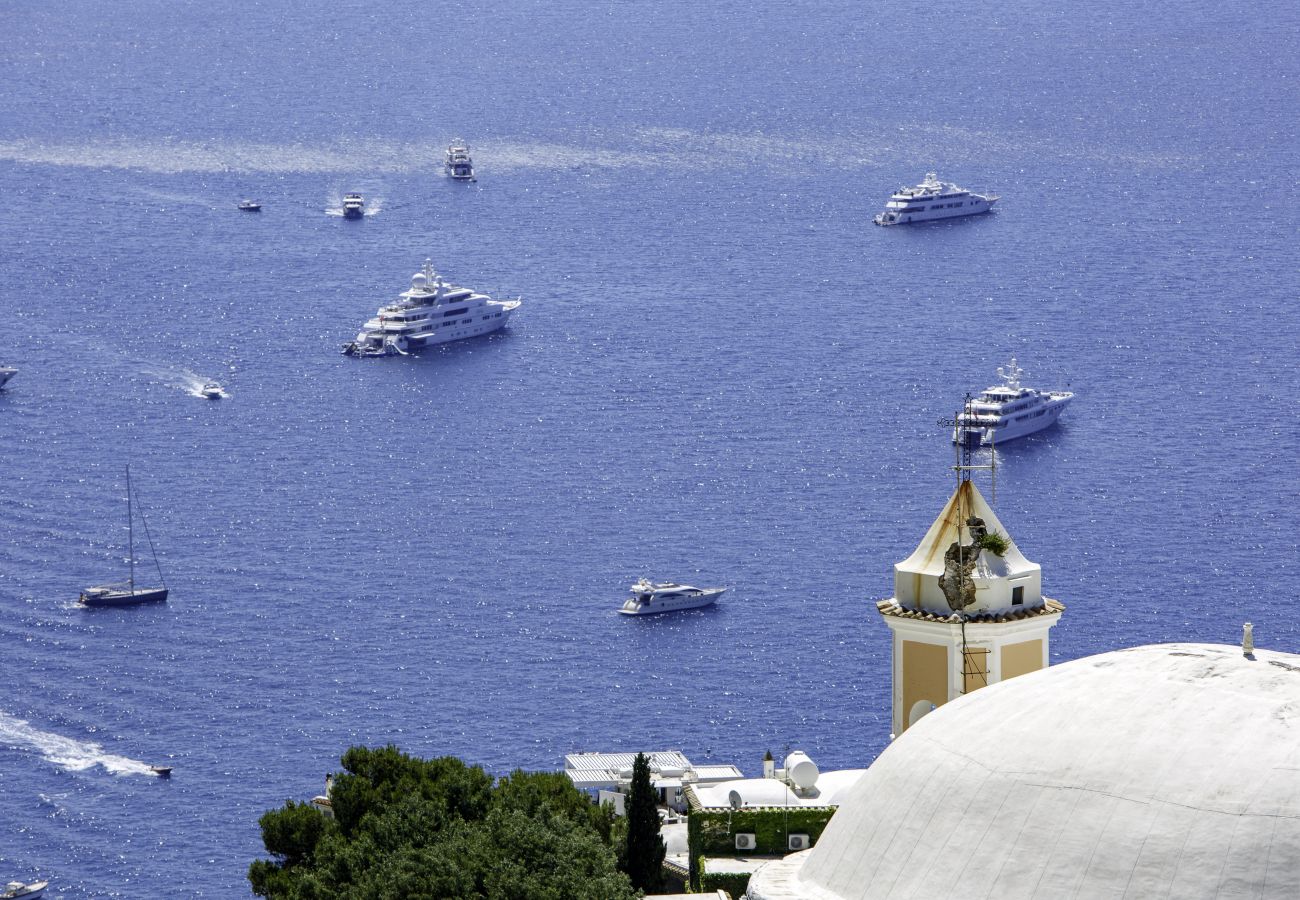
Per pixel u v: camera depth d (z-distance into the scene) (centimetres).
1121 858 17850
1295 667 18988
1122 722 18712
